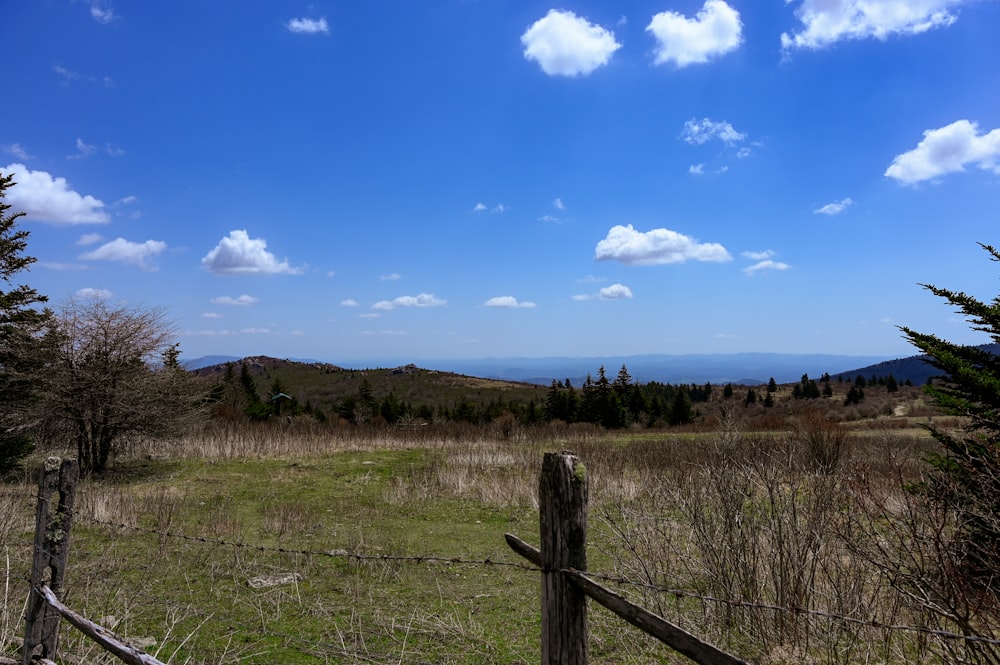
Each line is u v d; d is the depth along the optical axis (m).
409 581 6.58
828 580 4.56
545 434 26.83
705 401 69.94
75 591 5.67
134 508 10.03
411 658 4.57
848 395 54.78
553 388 49.22
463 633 5.02
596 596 2.20
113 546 7.41
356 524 9.77
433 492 12.52
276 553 7.55
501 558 7.69
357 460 17.00
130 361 14.34
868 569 4.46
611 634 5.03
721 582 4.81
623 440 23.39
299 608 5.61
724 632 4.71
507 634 5.09
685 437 24.02
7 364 13.59
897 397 49.44
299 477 14.61
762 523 5.36
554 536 2.37
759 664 4.25
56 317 13.77
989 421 4.79
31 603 3.63
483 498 11.86
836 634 4.18
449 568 7.10
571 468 2.37
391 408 43.59
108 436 14.34
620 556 6.32
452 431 27.61
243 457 17.11
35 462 14.77
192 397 15.15
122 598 5.63
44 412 13.41
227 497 12.09
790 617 4.50
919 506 4.13
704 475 6.04
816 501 4.98
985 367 5.15
